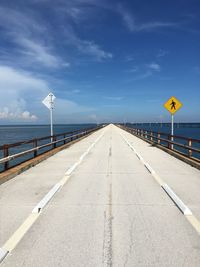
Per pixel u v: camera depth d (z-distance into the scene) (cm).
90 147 1997
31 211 563
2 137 7775
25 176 923
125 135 3756
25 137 7638
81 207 590
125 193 705
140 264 359
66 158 1388
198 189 743
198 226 484
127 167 1112
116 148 1919
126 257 376
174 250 396
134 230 466
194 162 1116
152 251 393
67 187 769
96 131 5216
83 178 891
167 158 1382
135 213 552
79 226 484
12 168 974
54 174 959
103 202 627
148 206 597
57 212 558
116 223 498
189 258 374
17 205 602
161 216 534
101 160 1315
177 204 600
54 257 377
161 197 668
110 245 411
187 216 534
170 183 817
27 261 367
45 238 436
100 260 369
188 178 892
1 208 582
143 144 2261
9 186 778
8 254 387
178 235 446
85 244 415
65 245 412
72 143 2220
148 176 926
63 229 471
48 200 636
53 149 1644
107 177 909
